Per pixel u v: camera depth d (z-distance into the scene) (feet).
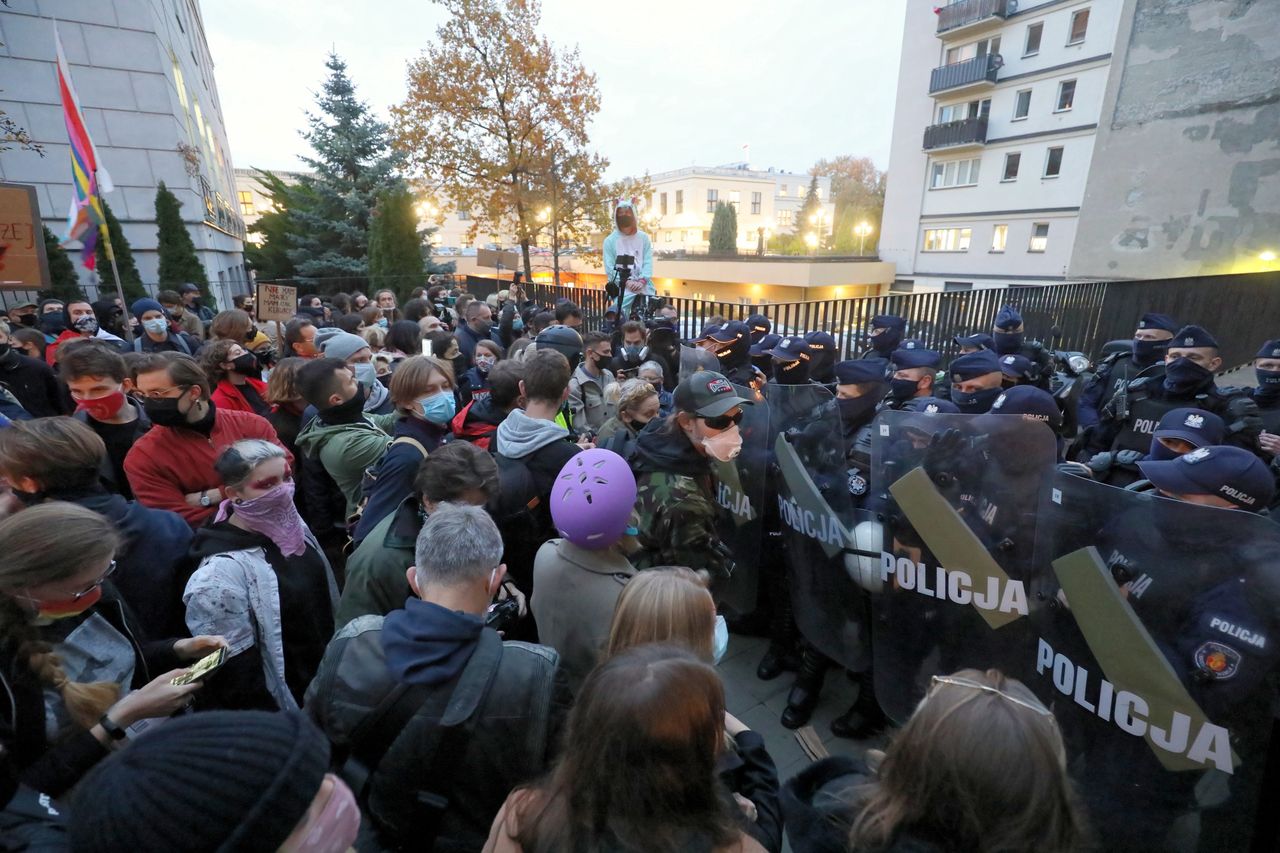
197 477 7.88
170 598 5.92
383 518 7.31
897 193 85.10
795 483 7.99
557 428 7.72
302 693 6.52
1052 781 2.73
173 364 7.50
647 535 7.02
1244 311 40.42
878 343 15.66
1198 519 4.57
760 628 11.06
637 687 2.79
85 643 4.57
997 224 75.10
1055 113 68.13
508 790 3.94
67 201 35.27
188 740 2.24
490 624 6.03
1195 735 4.70
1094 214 53.52
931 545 6.54
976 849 2.74
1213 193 47.03
